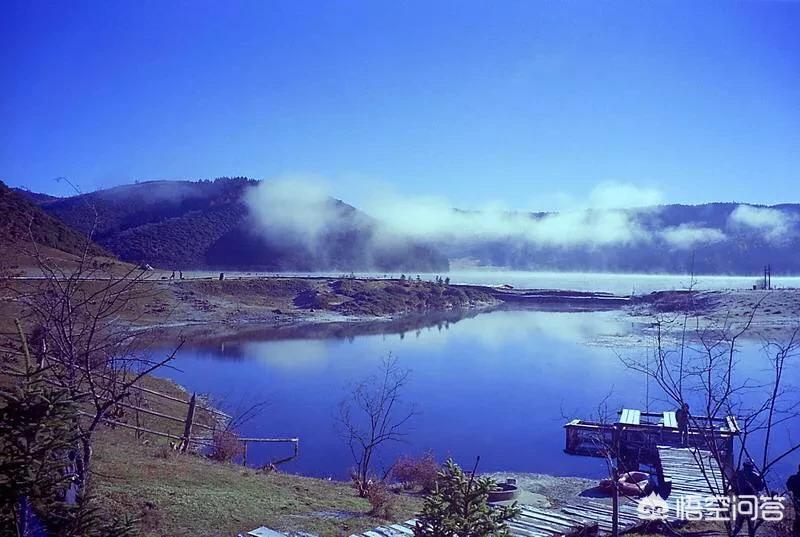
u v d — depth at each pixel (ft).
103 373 33.83
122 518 24.35
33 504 20.63
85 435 24.49
